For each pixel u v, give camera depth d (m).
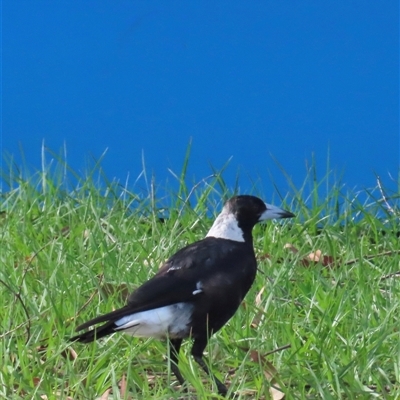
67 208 16.31
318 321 11.97
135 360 11.05
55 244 14.20
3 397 9.79
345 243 15.19
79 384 10.01
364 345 10.55
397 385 10.29
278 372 10.40
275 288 12.59
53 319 11.30
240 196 11.86
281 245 14.49
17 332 11.43
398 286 12.98
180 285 10.80
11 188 17.08
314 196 16.02
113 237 14.80
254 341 10.62
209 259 11.16
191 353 11.09
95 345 10.72
